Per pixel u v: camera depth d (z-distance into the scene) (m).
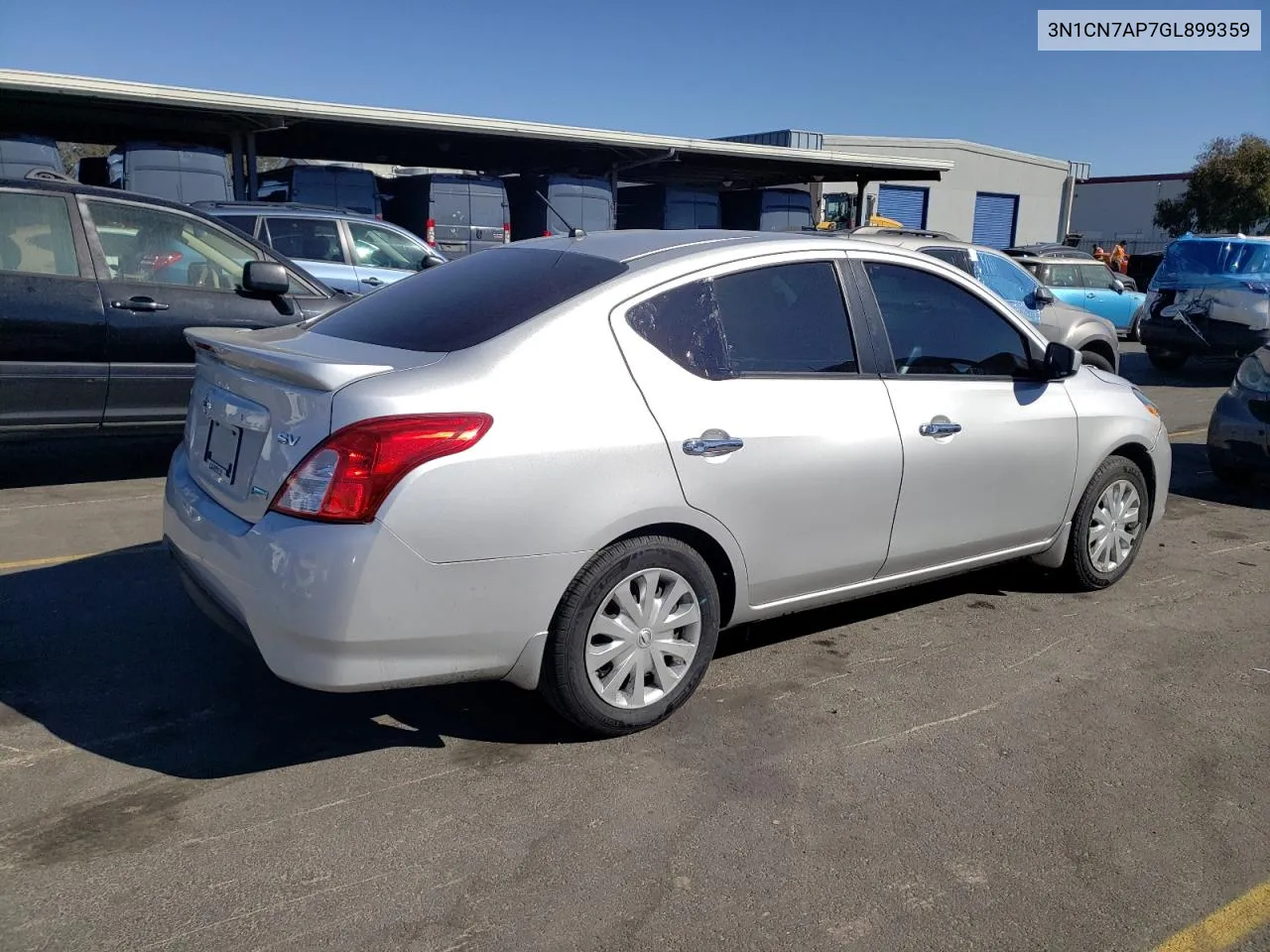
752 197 21.58
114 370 6.39
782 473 3.73
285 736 3.56
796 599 3.99
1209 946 2.64
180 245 6.71
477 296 3.69
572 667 3.37
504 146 18.73
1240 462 7.64
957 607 5.06
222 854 2.88
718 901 2.74
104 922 2.58
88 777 3.25
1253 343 14.26
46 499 6.47
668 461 3.42
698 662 3.69
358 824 3.04
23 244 6.15
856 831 3.09
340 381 3.04
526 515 3.14
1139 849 3.05
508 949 2.54
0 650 4.18
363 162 21.34
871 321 4.13
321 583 2.93
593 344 3.40
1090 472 5.01
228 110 14.05
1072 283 18.61
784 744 3.61
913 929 2.66
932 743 3.66
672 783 3.32
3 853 2.85
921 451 4.16
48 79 12.66
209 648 4.26
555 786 3.28
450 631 3.10
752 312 3.80
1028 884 2.87
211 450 3.53
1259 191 38.47
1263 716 3.96
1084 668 4.36
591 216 17.98
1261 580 5.65
